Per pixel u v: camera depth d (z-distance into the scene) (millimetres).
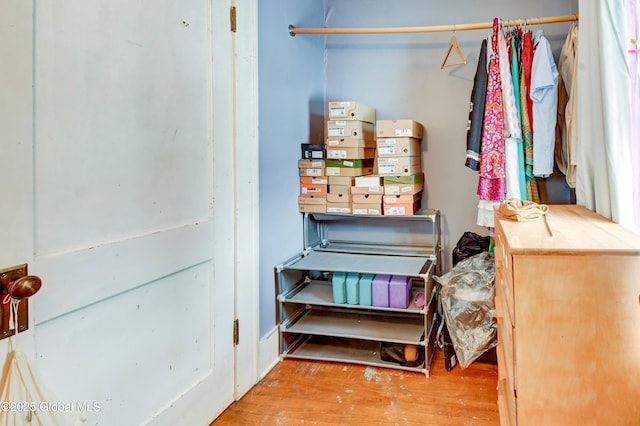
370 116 2707
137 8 1362
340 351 2451
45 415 1032
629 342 989
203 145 1713
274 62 2293
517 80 2186
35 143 1046
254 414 1883
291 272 2570
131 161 1354
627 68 1360
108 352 1288
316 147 2566
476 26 2305
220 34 1796
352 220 2930
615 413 1006
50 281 1090
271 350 2305
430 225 2787
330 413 1889
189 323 1660
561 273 1007
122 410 1343
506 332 1255
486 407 1916
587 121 1651
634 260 974
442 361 2354
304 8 2646
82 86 1174
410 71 2775
